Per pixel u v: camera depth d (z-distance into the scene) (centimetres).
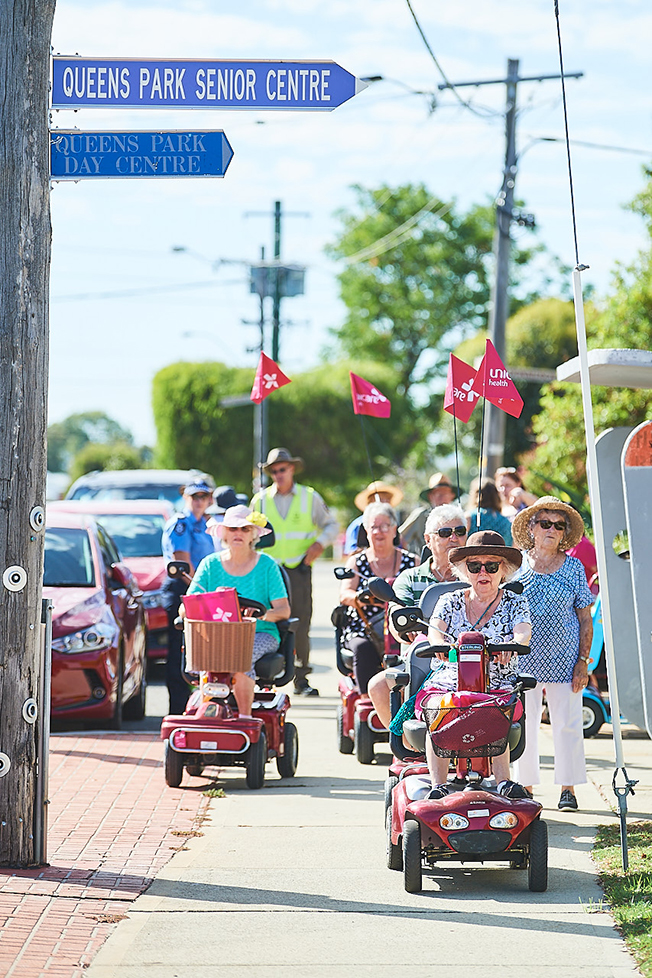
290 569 3506
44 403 1730
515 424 9619
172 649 2816
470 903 1602
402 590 2256
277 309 10175
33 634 1714
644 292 5209
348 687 2680
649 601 1856
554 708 2152
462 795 1647
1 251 1708
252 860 1798
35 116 1725
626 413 4978
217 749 2284
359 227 17588
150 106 1836
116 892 1616
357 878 1714
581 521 2138
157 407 14900
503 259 5581
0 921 1477
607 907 1579
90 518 3303
